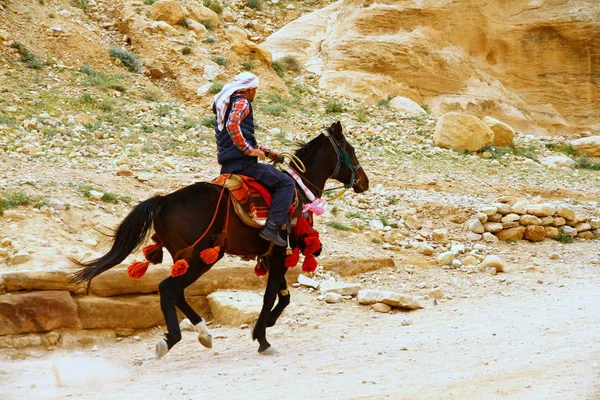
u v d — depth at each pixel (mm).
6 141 13695
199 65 19891
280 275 8094
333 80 22203
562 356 7258
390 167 16922
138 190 12336
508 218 13656
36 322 8320
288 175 8164
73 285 8680
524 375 6641
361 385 6484
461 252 12586
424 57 23250
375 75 22750
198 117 17859
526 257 12766
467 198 14977
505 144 20359
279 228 7797
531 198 16047
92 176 12398
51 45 18766
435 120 21406
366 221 13258
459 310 9758
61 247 9633
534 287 10969
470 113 23141
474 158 18766
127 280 9008
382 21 23641
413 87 23141
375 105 21766
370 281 11070
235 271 9984
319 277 10789
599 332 8242
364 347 8031
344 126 19438
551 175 18219
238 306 9227
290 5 28109
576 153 21188
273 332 8836
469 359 7324
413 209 14133
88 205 11109
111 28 21047
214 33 22953
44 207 10555
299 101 20469
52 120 15414
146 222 7312
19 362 7836
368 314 9648
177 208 7449
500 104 23656
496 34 24391
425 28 23734
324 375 6922
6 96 16047
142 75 19406
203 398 6164
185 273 7430
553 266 12281
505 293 10664
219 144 7922
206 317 9602
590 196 16609
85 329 8609
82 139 14734
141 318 8930
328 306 9922
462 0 24078
